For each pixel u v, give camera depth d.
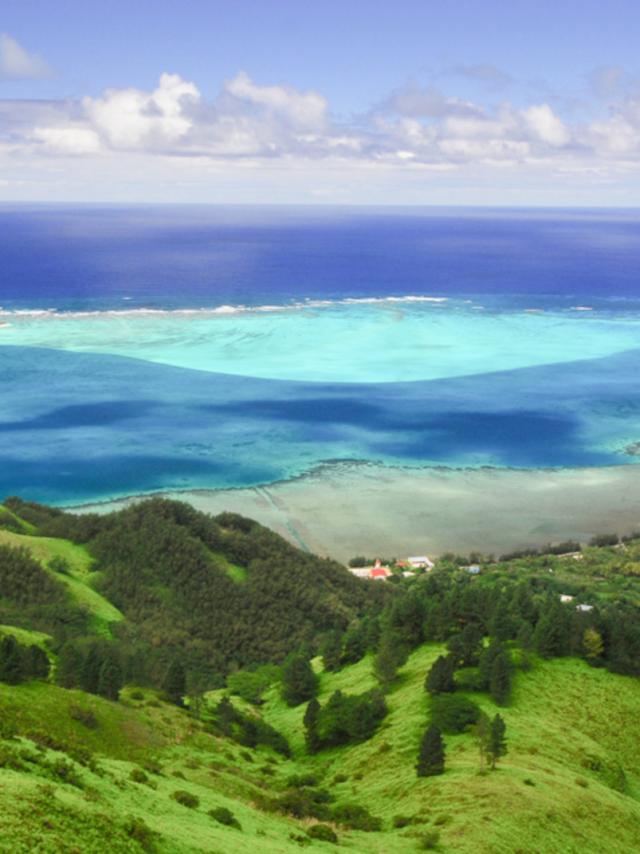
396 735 96.19
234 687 126.69
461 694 102.75
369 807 81.50
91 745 82.56
